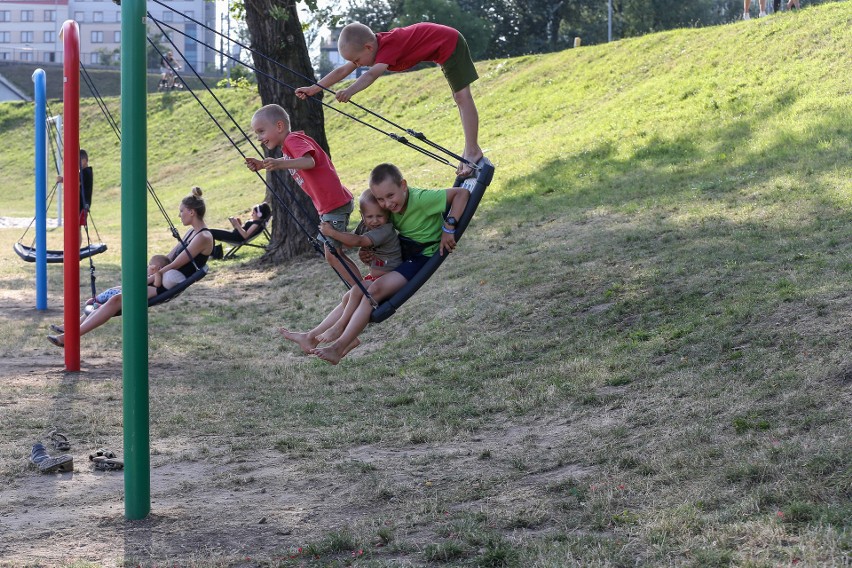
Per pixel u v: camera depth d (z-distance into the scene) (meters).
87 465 6.34
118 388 8.55
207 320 12.55
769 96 17.22
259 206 15.68
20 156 42.31
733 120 16.75
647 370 7.38
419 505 5.22
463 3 60.91
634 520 4.59
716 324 7.85
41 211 13.12
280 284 14.81
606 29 62.09
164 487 5.86
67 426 7.29
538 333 9.33
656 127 18.11
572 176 16.75
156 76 59.50
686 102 19.00
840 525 4.14
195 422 7.46
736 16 71.69
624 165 16.45
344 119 32.09
